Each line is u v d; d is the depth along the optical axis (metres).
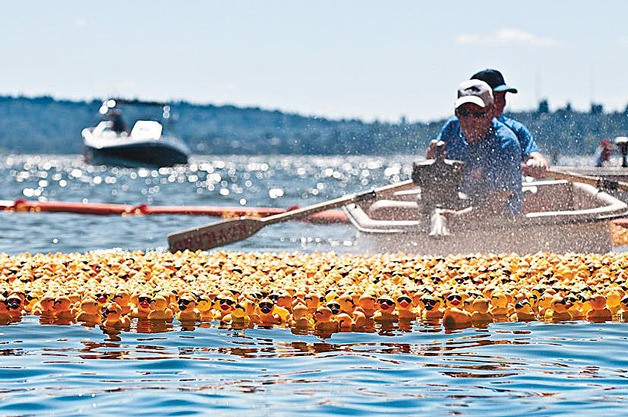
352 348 6.46
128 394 5.30
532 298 7.87
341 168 126.19
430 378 5.65
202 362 6.05
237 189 47.50
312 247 14.02
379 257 10.29
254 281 8.53
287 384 5.52
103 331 7.01
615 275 8.87
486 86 11.59
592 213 11.05
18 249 13.75
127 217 19.06
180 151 83.56
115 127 88.81
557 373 5.76
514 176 11.52
